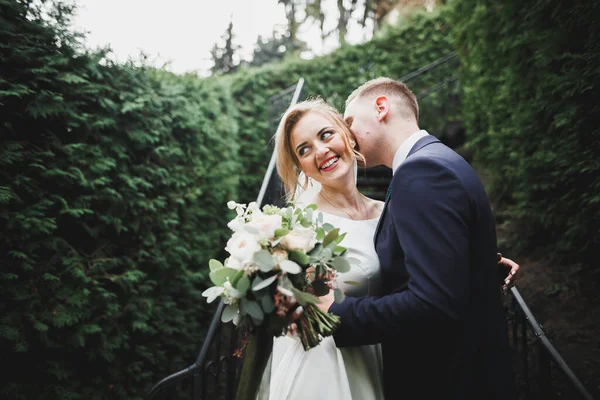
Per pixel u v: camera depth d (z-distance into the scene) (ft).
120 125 10.66
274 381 4.64
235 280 3.61
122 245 10.64
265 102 24.72
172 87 13.01
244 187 22.20
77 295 8.71
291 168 5.14
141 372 10.35
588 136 10.38
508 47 13.89
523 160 13.35
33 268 8.25
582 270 11.30
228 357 7.95
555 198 12.16
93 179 9.65
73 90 9.45
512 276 5.05
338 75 28.68
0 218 7.88
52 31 8.98
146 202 11.11
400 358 4.15
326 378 4.32
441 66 28.12
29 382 8.14
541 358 5.83
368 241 4.75
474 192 3.76
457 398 3.76
